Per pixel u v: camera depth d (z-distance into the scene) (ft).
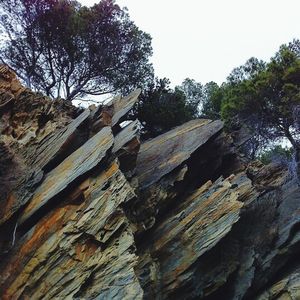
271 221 70.90
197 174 72.28
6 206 54.49
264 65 118.73
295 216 70.95
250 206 70.59
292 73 95.20
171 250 60.54
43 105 70.03
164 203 64.80
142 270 57.47
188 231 61.57
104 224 52.34
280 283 63.93
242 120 100.83
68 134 64.13
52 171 59.88
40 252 51.16
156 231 62.69
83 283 48.62
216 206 63.98
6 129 63.36
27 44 101.14
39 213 54.39
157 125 107.14
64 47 102.22
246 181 73.72
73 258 50.44
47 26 101.09
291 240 68.49
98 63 105.70
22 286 49.47
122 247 51.31
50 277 49.65
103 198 54.39
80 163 58.03
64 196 55.47
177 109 108.99
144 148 74.02
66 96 103.86
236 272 63.52
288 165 83.05
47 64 102.78
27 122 66.95
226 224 61.46
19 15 100.78
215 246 59.72
